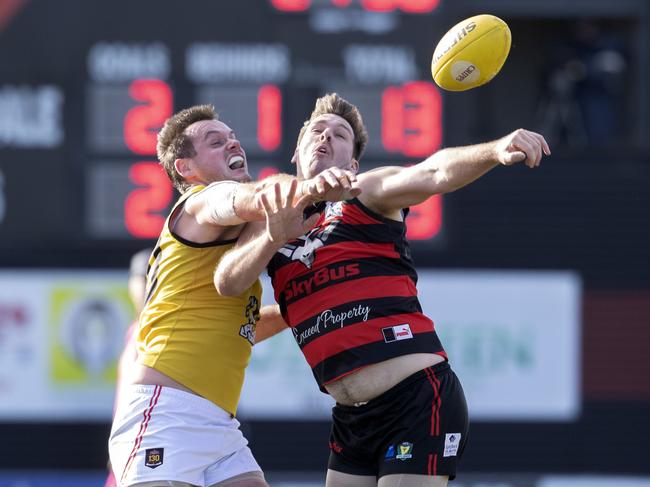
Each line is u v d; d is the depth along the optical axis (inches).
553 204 1370.6
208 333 613.3
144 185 1321.4
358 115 677.9
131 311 1331.2
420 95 1312.7
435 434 613.9
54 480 1333.7
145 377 613.3
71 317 1331.2
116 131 1316.4
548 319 1366.9
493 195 1364.4
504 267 1362.0
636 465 1364.4
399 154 1309.1
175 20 1312.7
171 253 617.6
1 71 1307.8
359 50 1314.0
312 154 649.0
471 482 1353.3
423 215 1352.1
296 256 629.6
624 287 1374.3
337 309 618.8
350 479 647.1
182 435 602.9
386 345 616.4
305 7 1315.2
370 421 624.7
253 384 1341.0
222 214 578.9
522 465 1359.5
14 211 1317.7
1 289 1325.0
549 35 1628.9
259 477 623.5
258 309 639.8
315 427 1341.0
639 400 1369.3
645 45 1398.9
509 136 549.6
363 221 622.5
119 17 1312.7
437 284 1354.6
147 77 1312.7
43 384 1334.9
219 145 647.8
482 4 1371.8
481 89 1565.0
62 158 1316.4
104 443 1338.6
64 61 1311.5
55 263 1326.3
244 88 1310.3
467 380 1358.3
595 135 1459.2
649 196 1376.7
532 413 1362.0
